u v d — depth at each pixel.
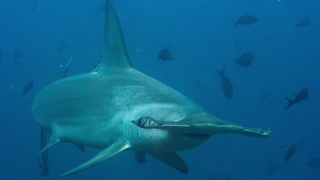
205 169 18.48
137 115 2.94
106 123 3.42
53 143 4.22
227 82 7.43
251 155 22.72
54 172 17.72
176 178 17.00
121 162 17.69
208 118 2.14
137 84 3.47
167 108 2.71
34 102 5.01
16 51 12.45
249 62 8.05
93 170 17.28
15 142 24.75
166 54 8.33
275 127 28.58
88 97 3.78
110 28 3.81
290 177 24.59
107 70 3.90
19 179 19.75
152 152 3.03
